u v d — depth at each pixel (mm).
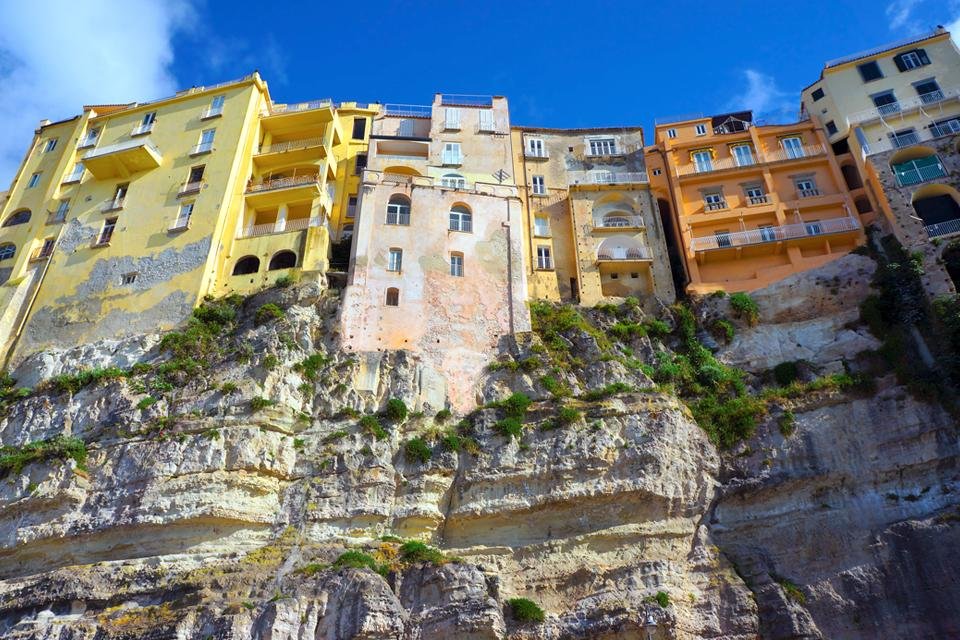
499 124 55375
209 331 42688
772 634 31656
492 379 40375
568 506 34812
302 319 41656
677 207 52000
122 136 54906
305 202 50000
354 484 34719
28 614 29953
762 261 48688
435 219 47156
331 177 53750
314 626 28859
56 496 34250
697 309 46438
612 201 52781
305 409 38062
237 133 52219
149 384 39094
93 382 39688
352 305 42438
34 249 50562
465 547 34281
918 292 42031
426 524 34562
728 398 40812
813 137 53969
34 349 45281
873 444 36125
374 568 31125
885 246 46250
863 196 50562
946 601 31250
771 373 42594
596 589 32531
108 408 38469
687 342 44875
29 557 33938
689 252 49219
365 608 28781
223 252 47625
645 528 34375
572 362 41219
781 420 37469
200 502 33312
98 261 48156
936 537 32531
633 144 56188
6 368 44688
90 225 50312
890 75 53906
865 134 51594
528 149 56031
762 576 33406
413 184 48438
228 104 54281
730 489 35812
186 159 51906
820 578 33344
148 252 47594
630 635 31094
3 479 35406
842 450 36219
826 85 55281
